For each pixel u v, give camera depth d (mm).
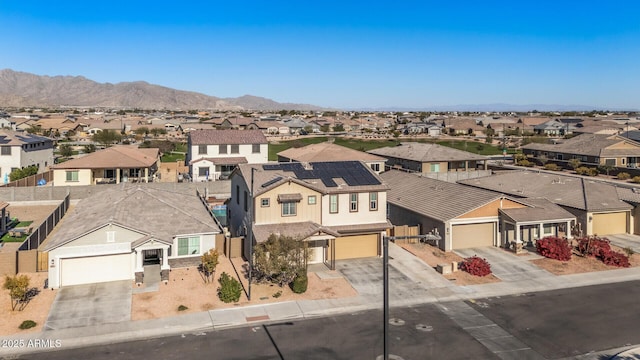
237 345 22875
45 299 27859
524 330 24797
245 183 37469
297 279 29328
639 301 28734
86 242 30266
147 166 65750
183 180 70375
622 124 150500
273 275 30891
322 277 32469
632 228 43844
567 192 46625
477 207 38906
